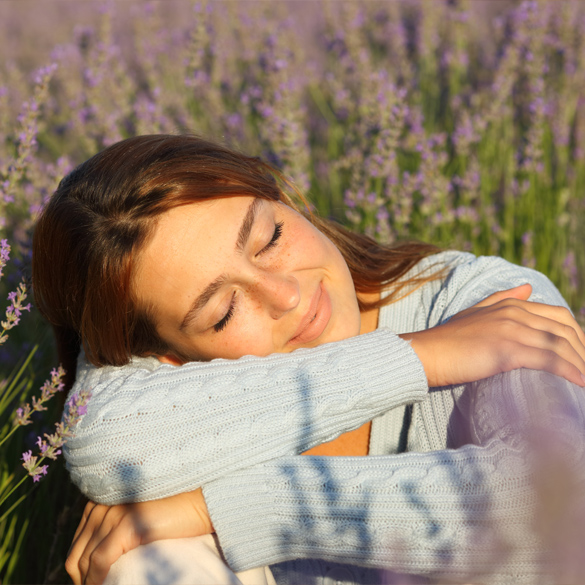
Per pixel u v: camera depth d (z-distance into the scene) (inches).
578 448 46.7
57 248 60.8
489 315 59.1
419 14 152.0
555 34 141.2
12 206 106.0
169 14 225.9
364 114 116.8
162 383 54.2
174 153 57.6
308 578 60.9
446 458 50.3
